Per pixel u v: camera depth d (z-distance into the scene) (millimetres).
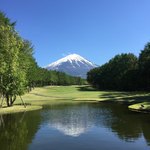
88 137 23391
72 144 21078
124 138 22750
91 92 103938
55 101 71562
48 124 30562
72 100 74625
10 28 49031
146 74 104688
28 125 30062
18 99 77062
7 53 47125
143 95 78938
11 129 27688
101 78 142875
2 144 21344
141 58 110000
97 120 33062
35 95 91312
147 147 19922
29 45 57469
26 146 20656
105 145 20609
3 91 49594
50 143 21469
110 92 101562
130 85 116312
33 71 69938
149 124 29344
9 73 48062
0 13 51906
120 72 124562
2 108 48219
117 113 40156
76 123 30984
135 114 38531
